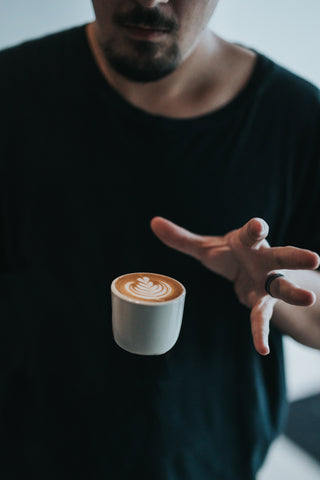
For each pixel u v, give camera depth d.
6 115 0.77
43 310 0.82
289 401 2.12
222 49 0.75
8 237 0.83
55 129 0.77
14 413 0.83
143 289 0.57
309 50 1.78
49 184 0.78
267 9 1.59
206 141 0.75
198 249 0.69
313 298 0.49
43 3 1.36
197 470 0.84
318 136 0.79
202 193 0.77
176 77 0.71
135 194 0.77
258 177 0.78
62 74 0.77
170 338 0.57
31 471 0.82
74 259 0.80
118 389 0.79
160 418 0.79
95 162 0.77
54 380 0.81
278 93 0.77
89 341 0.80
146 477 0.80
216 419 0.83
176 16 0.53
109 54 0.58
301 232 0.86
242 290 0.67
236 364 0.83
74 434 0.81
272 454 1.77
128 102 0.73
